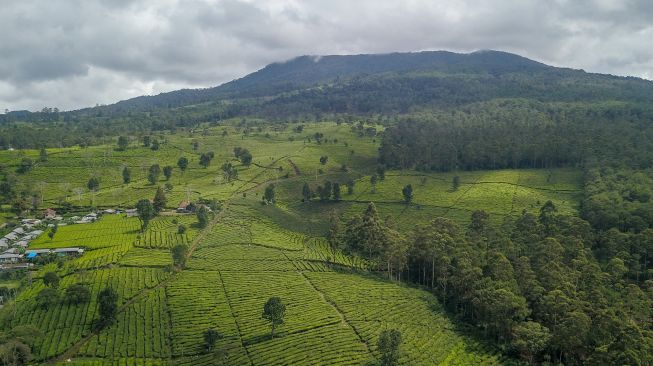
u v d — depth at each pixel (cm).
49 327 14288
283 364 12400
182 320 14662
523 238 19312
